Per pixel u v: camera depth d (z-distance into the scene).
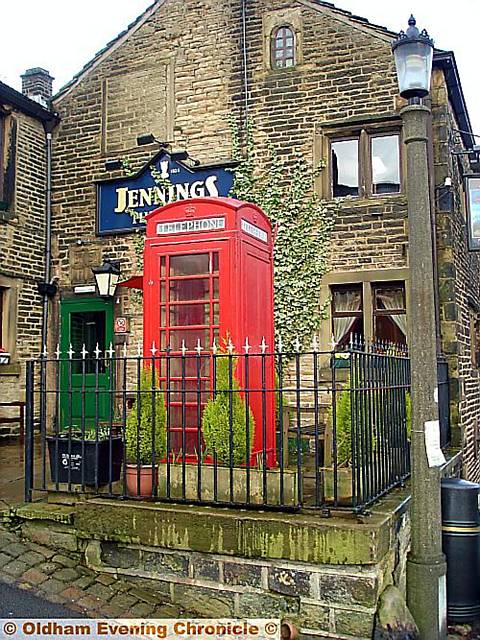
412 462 4.65
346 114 10.17
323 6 10.41
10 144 11.20
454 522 5.56
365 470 4.76
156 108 11.36
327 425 5.98
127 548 4.95
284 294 10.21
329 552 4.29
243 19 10.88
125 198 11.30
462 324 10.62
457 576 5.50
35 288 11.58
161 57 11.41
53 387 11.62
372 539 4.20
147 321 5.97
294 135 10.43
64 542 5.16
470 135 11.49
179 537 4.71
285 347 10.12
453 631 5.32
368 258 9.87
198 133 11.02
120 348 11.14
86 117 11.88
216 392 4.95
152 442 5.07
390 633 4.16
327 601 4.34
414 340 4.68
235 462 5.06
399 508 4.94
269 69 10.69
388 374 5.66
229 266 5.75
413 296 4.71
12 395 10.90
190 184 10.82
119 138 11.59
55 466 5.50
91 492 5.34
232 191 10.59
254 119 10.68
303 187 10.29
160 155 11.01
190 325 5.86
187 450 5.79
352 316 10.05
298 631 4.39
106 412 11.00
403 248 9.71
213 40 11.08
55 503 5.43
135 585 4.91
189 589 4.74
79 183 11.81
